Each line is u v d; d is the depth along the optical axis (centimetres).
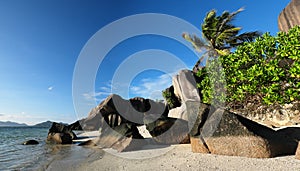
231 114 526
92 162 577
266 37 670
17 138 1927
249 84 684
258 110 742
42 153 852
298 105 667
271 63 620
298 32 595
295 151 452
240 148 468
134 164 508
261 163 395
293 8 1173
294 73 564
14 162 668
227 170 375
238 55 739
